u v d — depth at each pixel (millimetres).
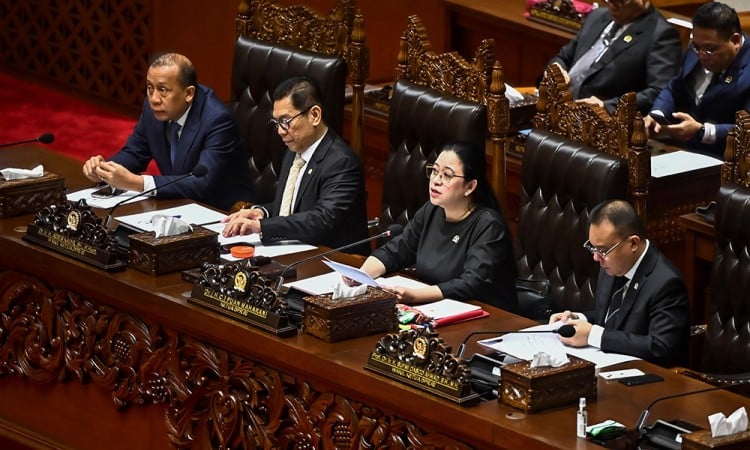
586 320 11164
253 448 10719
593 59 17359
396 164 14352
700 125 15469
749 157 12234
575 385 9375
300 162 13891
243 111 15562
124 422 11734
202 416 11109
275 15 15734
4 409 12680
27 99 22875
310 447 10320
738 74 15633
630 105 12711
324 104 14898
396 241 12844
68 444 12211
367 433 9945
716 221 12281
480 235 12273
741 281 12125
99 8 22734
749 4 21297
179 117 14617
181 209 13602
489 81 14062
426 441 9602
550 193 13188
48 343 12164
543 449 8789
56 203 13000
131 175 13828
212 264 11039
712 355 12391
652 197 15023
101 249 11609
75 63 23188
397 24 23984
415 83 14352
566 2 19500
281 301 10461
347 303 10414
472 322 11070
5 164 14742
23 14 23688
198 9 22234
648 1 17078
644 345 10938
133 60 22562
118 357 11594
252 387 10656
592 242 11508
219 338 10734
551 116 13305
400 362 9656
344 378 9914
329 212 13422
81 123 22141
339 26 15422
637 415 9266
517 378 9242
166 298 11047
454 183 12273
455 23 21156
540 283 13109
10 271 12344
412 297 11477
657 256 11516
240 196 14766
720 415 8531
